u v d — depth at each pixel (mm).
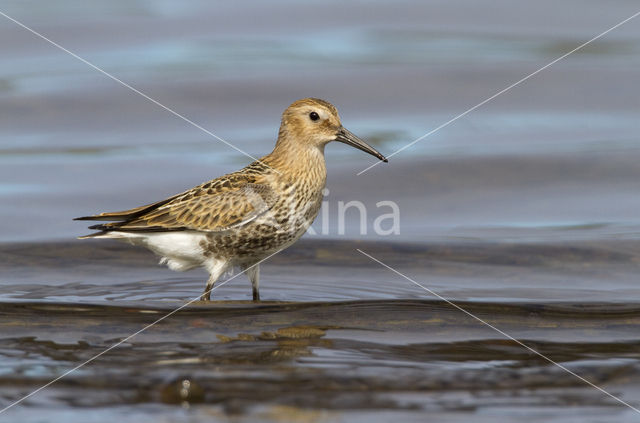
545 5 28141
